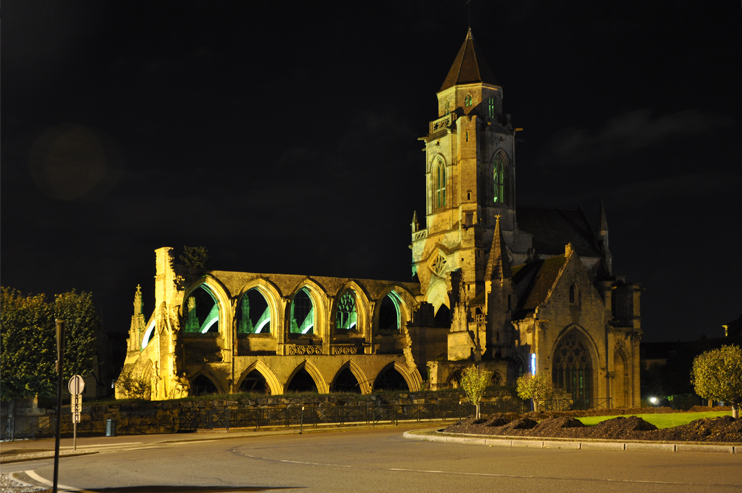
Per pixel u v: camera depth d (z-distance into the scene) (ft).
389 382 313.32
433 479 67.77
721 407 193.98
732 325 402.72
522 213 360.28
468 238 318.24
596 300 288.71
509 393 247.50
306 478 70.85
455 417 227.61
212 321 319.06
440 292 336.08
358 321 312.29
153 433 177.37
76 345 195.21
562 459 83.41
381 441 126.62
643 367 382.63
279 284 289.33
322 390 290.56
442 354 309.22
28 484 73.15
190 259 277.03
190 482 70.85
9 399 181.06
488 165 341.00
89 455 115.44
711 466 73.15
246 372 277.03
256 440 144.05
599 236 362.33
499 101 351.05
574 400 279.49
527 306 288.10
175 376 248.11
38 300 195.72
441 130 349.20
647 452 89.97
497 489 60.59
